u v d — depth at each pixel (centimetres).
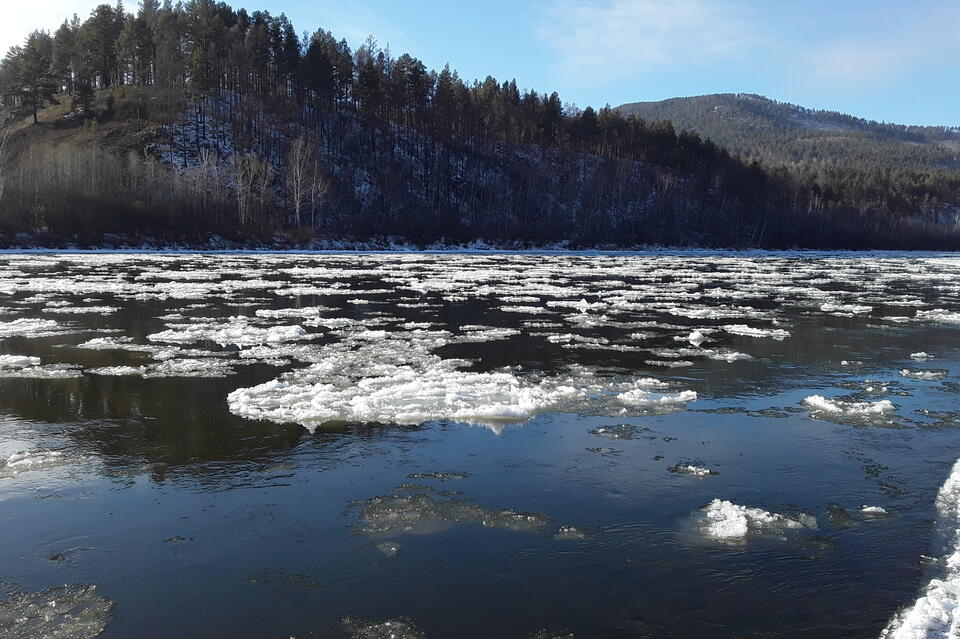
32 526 584
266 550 548
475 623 450
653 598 482
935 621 444
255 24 8512
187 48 8181
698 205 8869
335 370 1189
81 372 1146
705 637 437
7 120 7219
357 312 1983
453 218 6956
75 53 8200
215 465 729
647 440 839
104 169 5569
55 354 1295
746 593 491
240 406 945
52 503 631
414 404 971
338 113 8456
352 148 7750
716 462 764
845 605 477
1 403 951
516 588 494
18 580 499
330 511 620
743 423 919
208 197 5769
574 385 1118
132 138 6794
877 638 438
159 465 727
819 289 3117
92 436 816
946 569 528
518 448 800
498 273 3650
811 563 536
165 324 1673
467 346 1462
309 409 933
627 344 1518
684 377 1195
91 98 7294
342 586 495
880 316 2075
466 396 1007
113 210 5150
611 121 10850
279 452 770
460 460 757
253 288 2566
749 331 1709
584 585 498
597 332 1680
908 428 904
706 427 897
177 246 5269
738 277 3712
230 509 622
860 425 914
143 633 436
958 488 692
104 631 438
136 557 534
